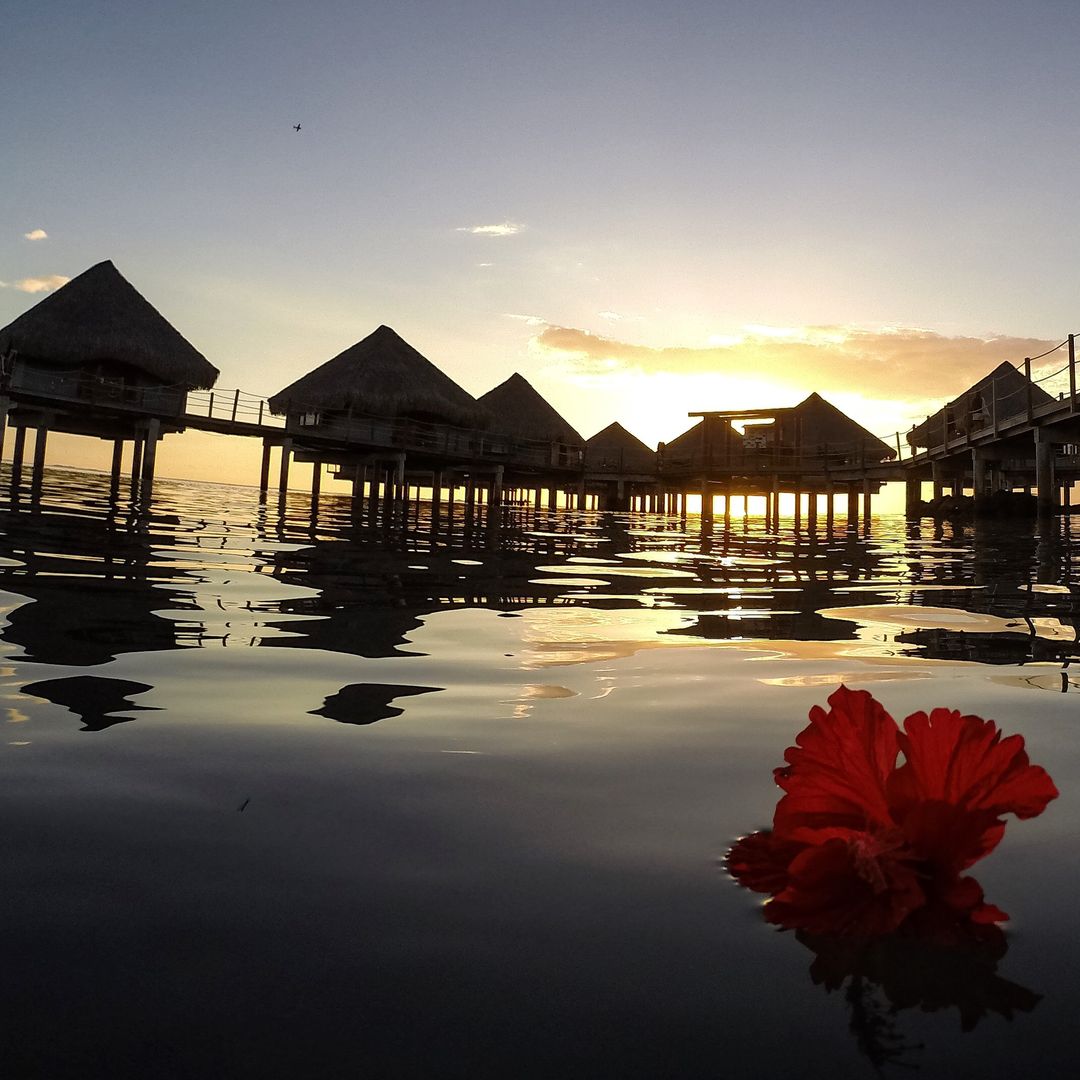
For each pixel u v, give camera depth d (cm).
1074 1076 49
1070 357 1320
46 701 151
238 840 88
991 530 1441
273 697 159
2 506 845
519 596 376
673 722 142
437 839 88
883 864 63
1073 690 171
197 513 1016
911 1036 53
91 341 2072
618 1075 50
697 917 71
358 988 60
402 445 2442
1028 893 74
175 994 59
